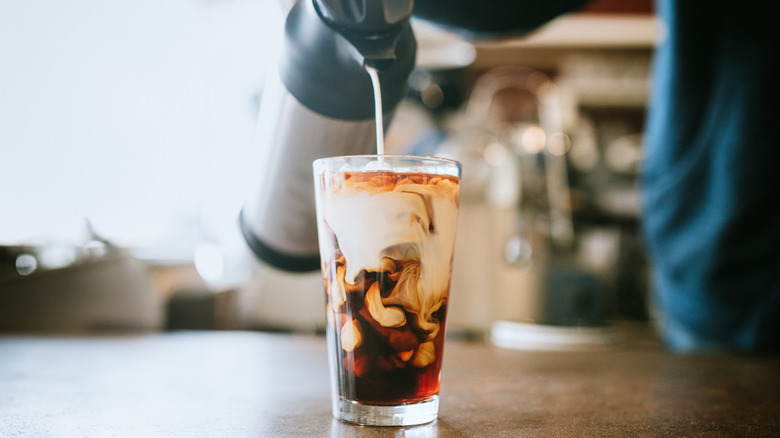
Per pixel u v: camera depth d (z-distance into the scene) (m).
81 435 0.48
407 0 0.52
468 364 0.81
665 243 1.15
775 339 1.02
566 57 2.76
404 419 0.51
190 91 2.58
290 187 0.63
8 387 0.63
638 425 0.52
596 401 0.60
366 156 0.50
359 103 0.57
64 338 1.03
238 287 1.93
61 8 1.94
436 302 0.51
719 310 1.07
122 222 2.20
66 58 1.96
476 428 0.51
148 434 0.48
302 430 0.49
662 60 1.07
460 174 0.53
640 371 0.77
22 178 1.80
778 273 1.01
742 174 0.98
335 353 0.52
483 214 1.77
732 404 0.60
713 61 1.00
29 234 1.56
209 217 2.52
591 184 2.32
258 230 0.69
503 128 2.51
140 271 1.37
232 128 2.57
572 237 1.89
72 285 1.29
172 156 2.53
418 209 0.50
